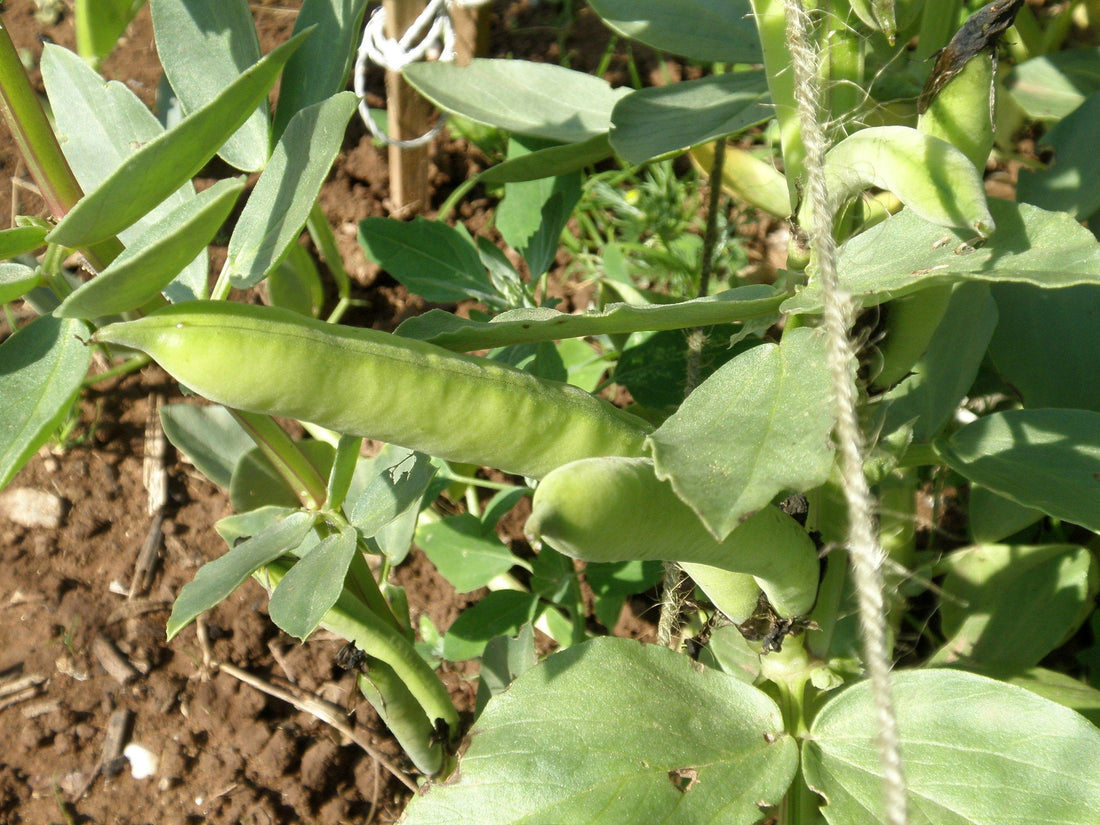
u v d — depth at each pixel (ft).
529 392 0.68
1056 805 0.70
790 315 0.67
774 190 1.22
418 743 1.00
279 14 1.92
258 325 0.61
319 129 0.69
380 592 1.01
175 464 1.45
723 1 1.04
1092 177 1.03
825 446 0.58
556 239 1.25
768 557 0.67
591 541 0.58
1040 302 1.11
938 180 0.60
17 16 1.85
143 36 1.85
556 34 1.99
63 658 1.28
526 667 0.99
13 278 0.70
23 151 0.78
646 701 0.77
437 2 1.31
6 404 0.69
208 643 1.30
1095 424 0.87
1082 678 1.24
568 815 0.73
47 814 1.19
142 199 0.63
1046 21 1.79
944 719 0.75
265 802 1.20
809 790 0.84
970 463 0.87
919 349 0.76
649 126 0.98
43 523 1.38
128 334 0.59
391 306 1.63
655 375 1.11
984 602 1.12
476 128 1.73
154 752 1.23
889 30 0.72
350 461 0.82
